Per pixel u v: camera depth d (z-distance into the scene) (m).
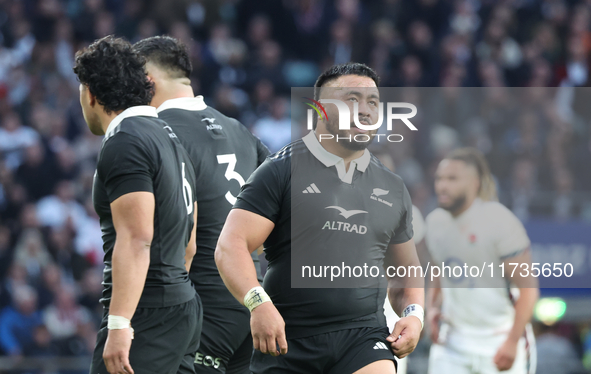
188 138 11.43
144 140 9.32
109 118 9.80
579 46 41.53
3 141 31.62
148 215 9.04
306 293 9.73
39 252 27.39
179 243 9.70
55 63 35.28
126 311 8.84
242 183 11.84
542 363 19.19
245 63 38.19
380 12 40.53
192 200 10.20
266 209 9.73
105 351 8.84
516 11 42.38
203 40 38.97
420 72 38.06
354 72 10.37
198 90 36.09
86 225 29.75
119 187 9.02
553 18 42.31
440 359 16.17
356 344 9.60
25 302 25.47
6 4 36.66
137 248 8.91
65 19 37.41
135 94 9.80
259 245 9.79
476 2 42.56
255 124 34.78
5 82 34.03
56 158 31.12
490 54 40.09
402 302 10.38
